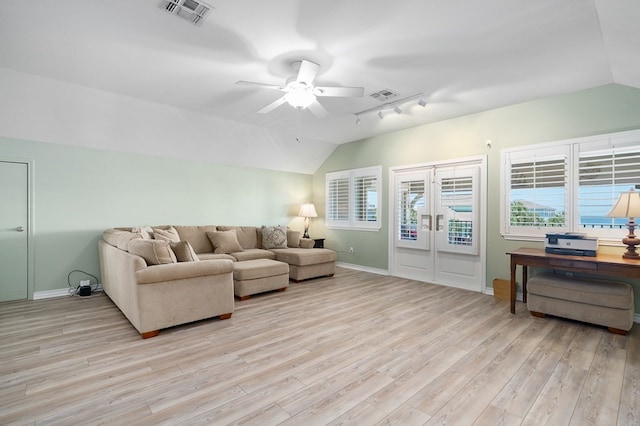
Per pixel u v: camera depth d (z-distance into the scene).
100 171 4.40
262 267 4.14
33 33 2.47
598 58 2.82
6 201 3.76
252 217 6.10
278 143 5.74
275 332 2.91
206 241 5.09
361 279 5.17
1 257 3.75
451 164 4.66
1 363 2.27
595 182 3.45
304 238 6.25
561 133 3.67
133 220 4.70
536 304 3.30
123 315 3.34
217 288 3.19
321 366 2.28
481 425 1.66
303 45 2.62
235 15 2.22
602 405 1.83
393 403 1.84
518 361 2.36
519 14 2.19
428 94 3.70
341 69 3.06
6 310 3.48
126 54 2.80
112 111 3.96
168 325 2.87
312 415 1.73
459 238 4.56
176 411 1.75
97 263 4.38
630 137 3.23
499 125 4.18
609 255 3.21
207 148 5.22
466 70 3.08
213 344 2.64
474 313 3.46
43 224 3.99
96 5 2.12
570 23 2.29
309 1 2.07
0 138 3.70
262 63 2.95
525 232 3.95
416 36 2.48
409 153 5.19
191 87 3.53
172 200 5.09
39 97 3.48
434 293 4.30
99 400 1.84
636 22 2.01
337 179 6.45
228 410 1.76
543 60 2.86
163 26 2.37
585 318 3.01
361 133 5.55
